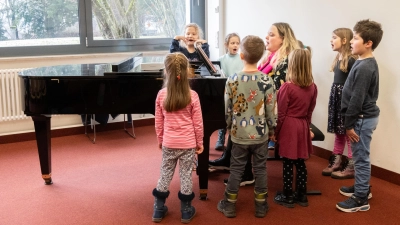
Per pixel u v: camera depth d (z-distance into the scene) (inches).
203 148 115.6
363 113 110.0
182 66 101.0
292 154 111.7
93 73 122.9
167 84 102.3
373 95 110.3
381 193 127.0
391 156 134.8
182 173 106.9
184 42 157.9
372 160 141.0
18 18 179.5
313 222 108.2
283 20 172.9
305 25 162.1
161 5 212.2
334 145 144.2
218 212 113.9
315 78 160.2
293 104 111.6
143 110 115.8
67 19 189.9
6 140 177.0
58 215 112.3
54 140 182.7
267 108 107.0
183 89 101.9
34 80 116.8
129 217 111.3
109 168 148.5
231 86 106.8
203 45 162.1
